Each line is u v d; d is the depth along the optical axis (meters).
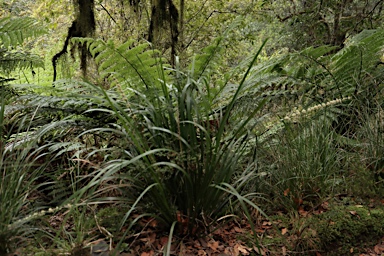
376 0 5.15
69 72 3.21
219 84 2.40
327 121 2.36
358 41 3.01
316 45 4.98
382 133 2.39
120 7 4.68
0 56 2.68
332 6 4.59
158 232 1.73
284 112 2.38
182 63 3.59
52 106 2.22
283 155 2.15
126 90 2.33
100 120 2.17
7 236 1.32
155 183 1.55
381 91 2.77
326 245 1.81
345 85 2.82
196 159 1.65
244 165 2.13
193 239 1.71
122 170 1.97
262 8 5.30
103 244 1.57
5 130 2.28
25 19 2.70
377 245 1.90
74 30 3.20
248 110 2.41
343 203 2.10
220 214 1.83
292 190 2.03
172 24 3.79
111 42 2.18
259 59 5.43
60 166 2.06
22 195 1.53
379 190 2.15
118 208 1.83
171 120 1.73
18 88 2.53
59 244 1.51
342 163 2.36
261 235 1.79
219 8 5.16
